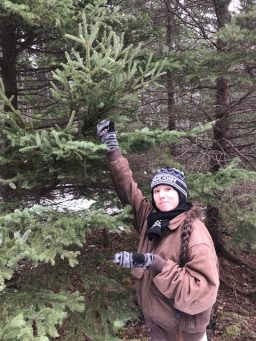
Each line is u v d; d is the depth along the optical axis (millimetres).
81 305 3205
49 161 3420
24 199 4039
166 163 4664
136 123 5148
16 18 3908
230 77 5199
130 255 2553
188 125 6840
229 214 5074
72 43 4230
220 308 6207
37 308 3225
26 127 3430
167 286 2484
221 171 4148
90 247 6559
